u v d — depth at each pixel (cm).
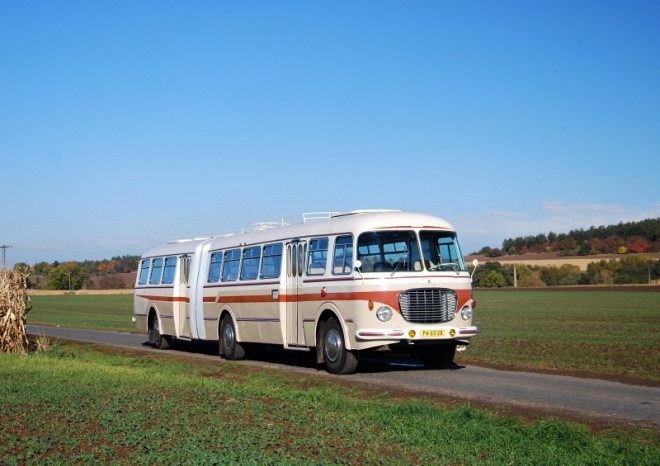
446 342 1830
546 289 11744
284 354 2517
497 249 17825
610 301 7788
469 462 954
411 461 960
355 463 948
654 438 1050
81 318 5494
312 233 1980
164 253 2833
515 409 1270
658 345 2739
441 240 1873
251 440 1059
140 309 2991
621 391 1515
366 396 1498
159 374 1880
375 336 1762
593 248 16450
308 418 1224
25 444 1081
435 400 1388
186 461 959
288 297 2061
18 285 2623
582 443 1030
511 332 3553
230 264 2372
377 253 1812
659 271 13000
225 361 2273
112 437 1106
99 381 1731
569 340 3005
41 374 1889
